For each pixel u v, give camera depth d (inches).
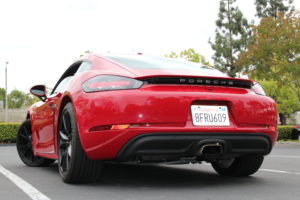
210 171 181.2
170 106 120.6
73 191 121.5
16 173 172.4
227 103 129.6
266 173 175.9
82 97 127.8
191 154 124.9
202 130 122.6
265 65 778.8
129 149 119.8
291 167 210.2
